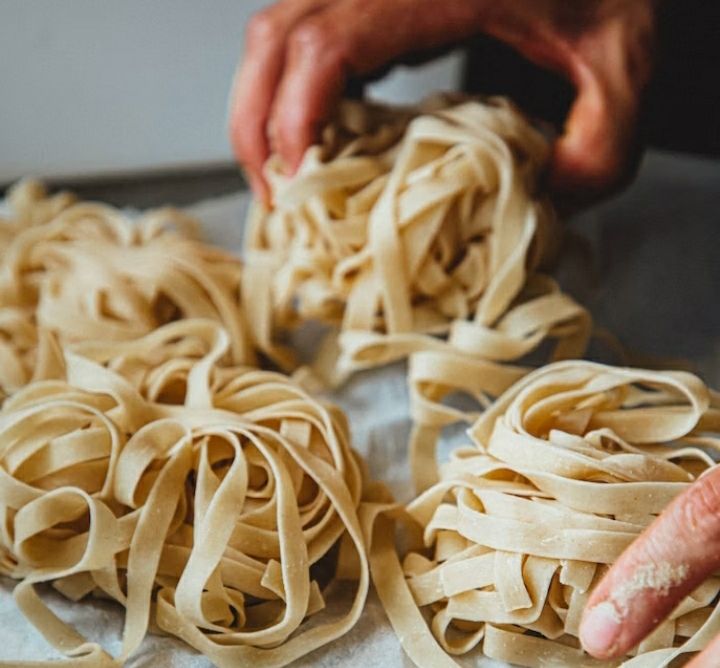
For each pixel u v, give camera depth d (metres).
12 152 1.29
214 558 0.69
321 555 0.73
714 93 1.30
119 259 1.00
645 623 0.58
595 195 0.99
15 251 1.02
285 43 0.98
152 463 0.74
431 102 1.01
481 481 0.73
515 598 0.68
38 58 1.25
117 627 0.73
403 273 0.91
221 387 0.84
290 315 1.01
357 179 0.94
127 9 1.25
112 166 1.33
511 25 0.98
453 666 0.69
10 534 0.73
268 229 1.04
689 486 0.64
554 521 0.68
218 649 0.68
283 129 0.97
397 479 0.88
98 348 0.88
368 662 0.70
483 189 0.91
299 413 0.78
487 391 0.90
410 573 0.75
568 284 1.06
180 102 1.32
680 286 1.11
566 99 1.30
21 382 0.89
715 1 1.23
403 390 0.97
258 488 0.76
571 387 0.79
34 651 0.70
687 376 0.76
